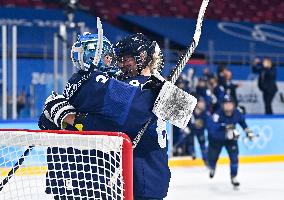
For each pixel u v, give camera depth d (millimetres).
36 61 23344
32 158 4773
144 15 32906
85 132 4363
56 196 4773
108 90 4555
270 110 25828
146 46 4941
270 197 15234
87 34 4965
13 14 28328
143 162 4758
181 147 21016
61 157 4758
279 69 29922
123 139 4207
